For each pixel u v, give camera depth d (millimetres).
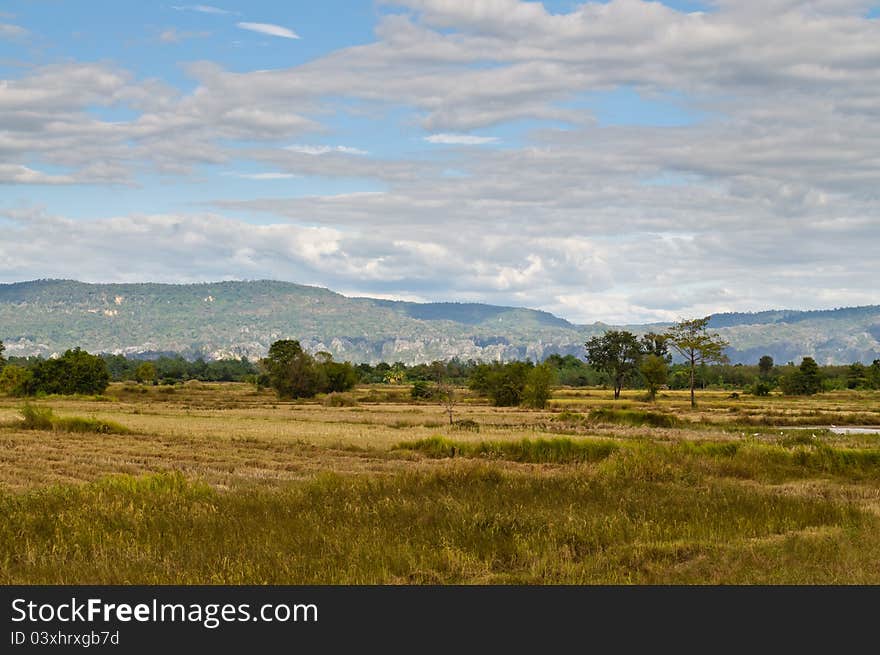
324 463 38438
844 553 15312
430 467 35969
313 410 91938
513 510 19641
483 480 25391
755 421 74500
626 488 24250
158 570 14523
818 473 32562
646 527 17562
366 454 42906
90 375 133375
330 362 142125
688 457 33750
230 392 150125
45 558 15188
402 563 14734
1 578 14289
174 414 81062
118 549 15633
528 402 102375
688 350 113812
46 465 36188
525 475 26781
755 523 18688
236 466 36969
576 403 112062
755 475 31578
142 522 17938
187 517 18609
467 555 15148
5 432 53656
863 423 75688
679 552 15797
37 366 133125
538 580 13914
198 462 38562
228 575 14125
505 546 16062
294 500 21297
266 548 15758
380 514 19156
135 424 64562
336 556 15242
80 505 19984
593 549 16203
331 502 21000
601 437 52844
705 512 19859
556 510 20125
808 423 74875
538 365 103375
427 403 114875
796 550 15586
